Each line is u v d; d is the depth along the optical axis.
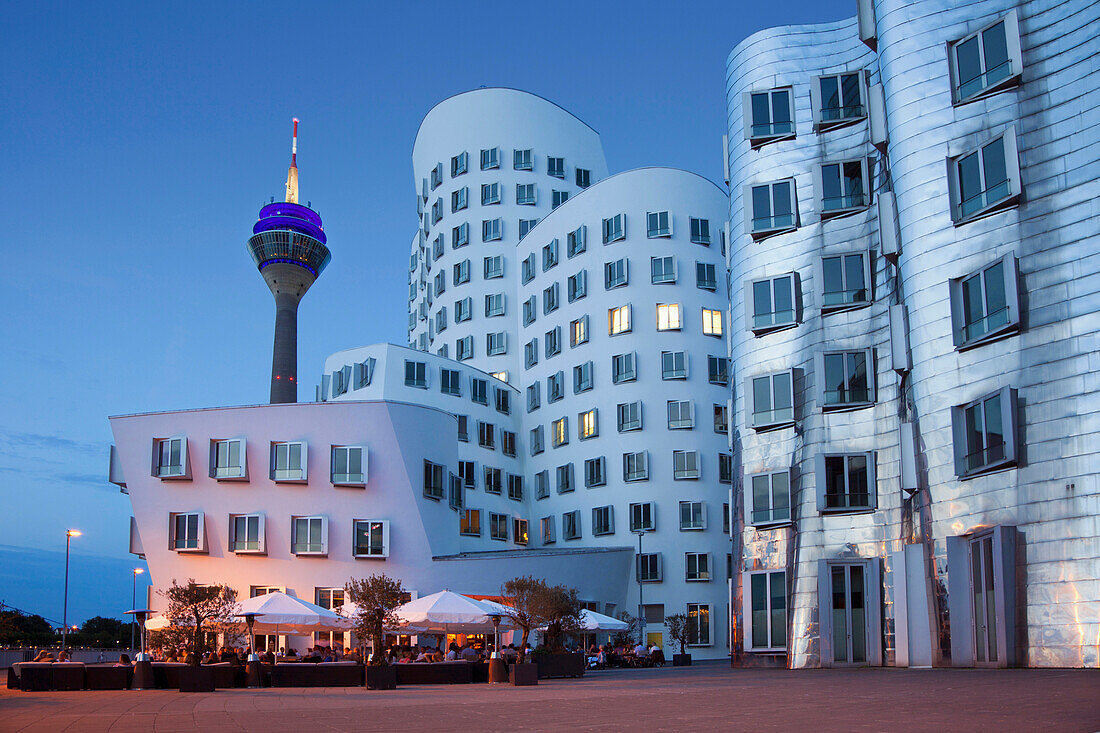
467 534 71.06
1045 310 26.09
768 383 35.62
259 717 16.38
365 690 27.17
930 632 28.95
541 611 35.22
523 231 85.75
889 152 31.75
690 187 74.25
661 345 71.50
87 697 24.27
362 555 54.44
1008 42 28.16
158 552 55.25
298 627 46.28
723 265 74.00
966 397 28.06
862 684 20.64
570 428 74.56
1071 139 26.34
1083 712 12.41
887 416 32.34
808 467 33.78
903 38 31.42
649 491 69.44
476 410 75.75
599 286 74.25
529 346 80.25
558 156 88.12
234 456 55.22
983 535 26.95
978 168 28.59
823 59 37.00
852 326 33.84
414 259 101.31
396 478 55.69
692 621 63.91
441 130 90.69
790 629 33.16
